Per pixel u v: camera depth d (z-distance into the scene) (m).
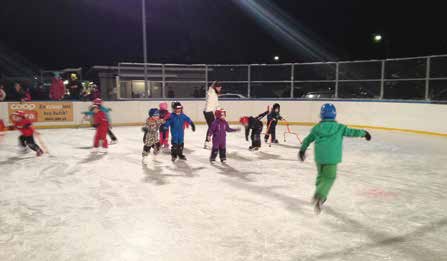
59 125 14.42
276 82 16.50
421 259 3.46
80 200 5.24
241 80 16.72
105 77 19.69
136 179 6.41
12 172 6.95
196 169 7.20
